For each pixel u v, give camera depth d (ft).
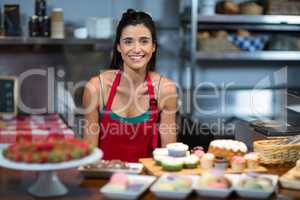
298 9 16.57
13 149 7.49
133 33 10.08
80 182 7.96
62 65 17.30
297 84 18.56
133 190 7.25
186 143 13.53
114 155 10.22
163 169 8.30
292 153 8.85
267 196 7.29
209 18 16.02
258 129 10.46
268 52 16.44
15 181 7.98
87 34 15.93
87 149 7.53
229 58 16.26
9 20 15.64
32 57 17.11
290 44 16.72
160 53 17.78
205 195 7.41
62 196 7.36
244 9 16.46
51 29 15.69
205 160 8.41
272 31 18.07
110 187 7.29
